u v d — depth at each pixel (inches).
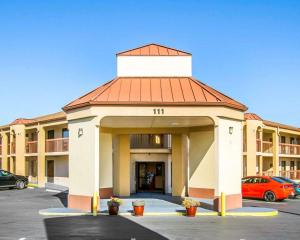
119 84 800.9
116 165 1014.4
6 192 1280.8
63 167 1467.8
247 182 1080.2
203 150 876.0
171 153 1071.0
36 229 577.3
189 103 725.9
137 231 562.6
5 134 1770.4
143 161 1114.7
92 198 731.4
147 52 864.3
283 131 1610.5
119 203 717.3
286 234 548.7
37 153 1521.9
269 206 917.2
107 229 576.7
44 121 1473.9
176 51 876.0
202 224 623.5
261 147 1451.8
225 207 738.8
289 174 1681.8
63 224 619.2
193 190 885.2
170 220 660.7
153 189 1142.3
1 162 1822.1
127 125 894.4
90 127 743.7
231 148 779.4
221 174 747.4
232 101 804.0
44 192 1277.1
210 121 810.2
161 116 731.4
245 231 568.1
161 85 796.6
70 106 784.9
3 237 520.7
